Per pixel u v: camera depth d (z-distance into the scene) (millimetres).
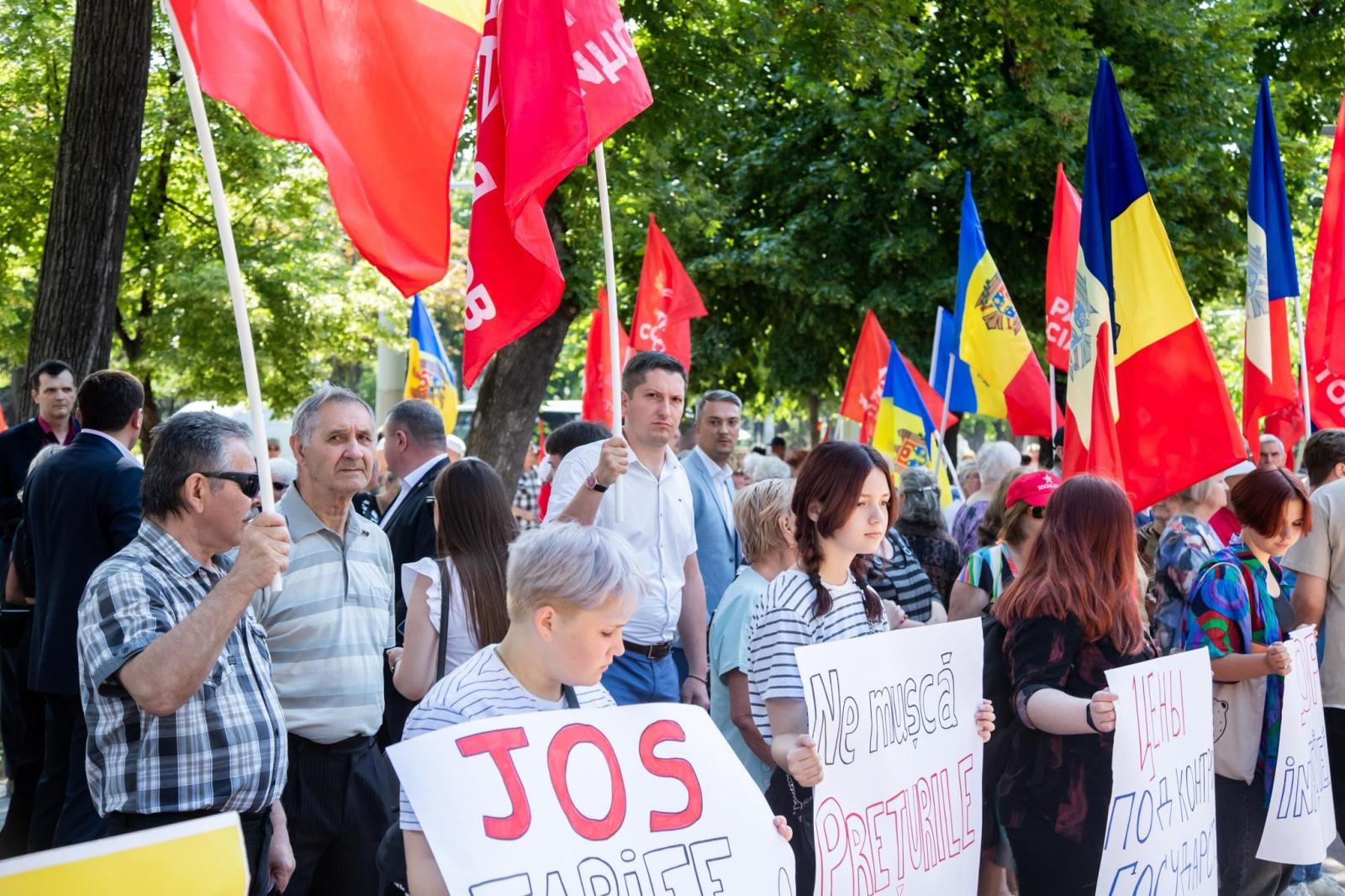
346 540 4117
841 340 18703
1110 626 4012
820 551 3922
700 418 6703
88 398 5062
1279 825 4922
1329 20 19172
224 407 18531
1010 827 4086
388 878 2867
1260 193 7312
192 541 3383
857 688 3574
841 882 3484
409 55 3736
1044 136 16219
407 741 2625
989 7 16344
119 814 3188
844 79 13391
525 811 2678
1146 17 16859
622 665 5191
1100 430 5508
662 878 2816
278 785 3453
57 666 4789
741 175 18562
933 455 9992
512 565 2824
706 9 12438
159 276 17109
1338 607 5738
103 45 7352
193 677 2965
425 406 5891
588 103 4305
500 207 4492
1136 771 3996
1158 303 5754
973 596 5328
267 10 3502
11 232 15930
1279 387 7348
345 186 3605
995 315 8664
